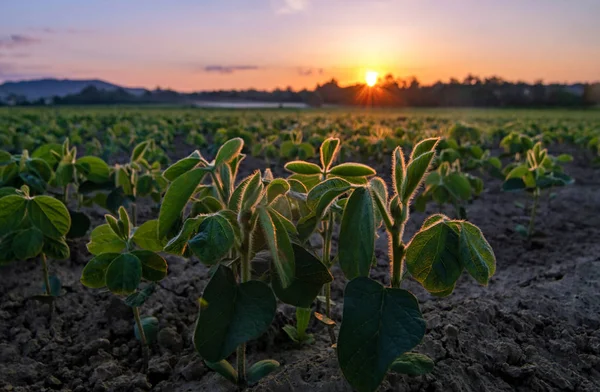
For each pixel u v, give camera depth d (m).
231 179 1.73
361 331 1.37
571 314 2.91
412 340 1.34
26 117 25.00
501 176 5.94
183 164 1.71
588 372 2.35
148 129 16.20
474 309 2.70
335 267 3.76
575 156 13.07
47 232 2.21
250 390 1.98
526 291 3.30
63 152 3.32
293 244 1.59
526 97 88.75
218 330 1.42
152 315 2.87
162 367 2.32
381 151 9.68
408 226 5.40
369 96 98.00
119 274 1.92
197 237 1.42
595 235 5.20
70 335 2.71
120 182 3.34
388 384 1.86
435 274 1.61
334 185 1.69
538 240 4.91
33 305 2.95
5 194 2.37
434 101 95.25
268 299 1.46
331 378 1.92
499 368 2.21
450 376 2.01
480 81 96.94
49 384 2.27
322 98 106.81
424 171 1.48
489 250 1.63
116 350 2.53
